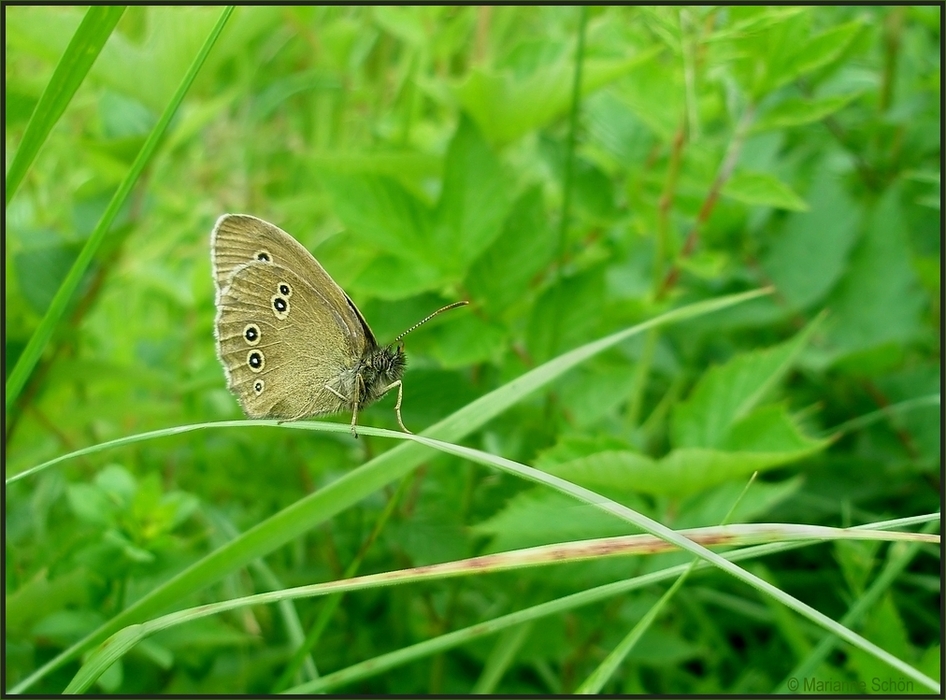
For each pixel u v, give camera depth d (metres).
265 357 0.16
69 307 0.18
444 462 0.18
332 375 0.17
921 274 0.20
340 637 0.18
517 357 0.18
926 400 0.18
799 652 0.16
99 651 0.13
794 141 0.24
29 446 0.19
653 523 0.13
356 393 0.17
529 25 0.30
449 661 0.18
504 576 0.17
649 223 0.19
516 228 0.17
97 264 0.18
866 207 0.22
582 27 0.17
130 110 0.19
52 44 0.18
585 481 0.15
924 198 0.21
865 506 0.19
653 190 0.20
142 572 0.16
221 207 0.26
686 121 0.18
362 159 0.18
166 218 0.24
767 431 0.16
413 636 0.18
